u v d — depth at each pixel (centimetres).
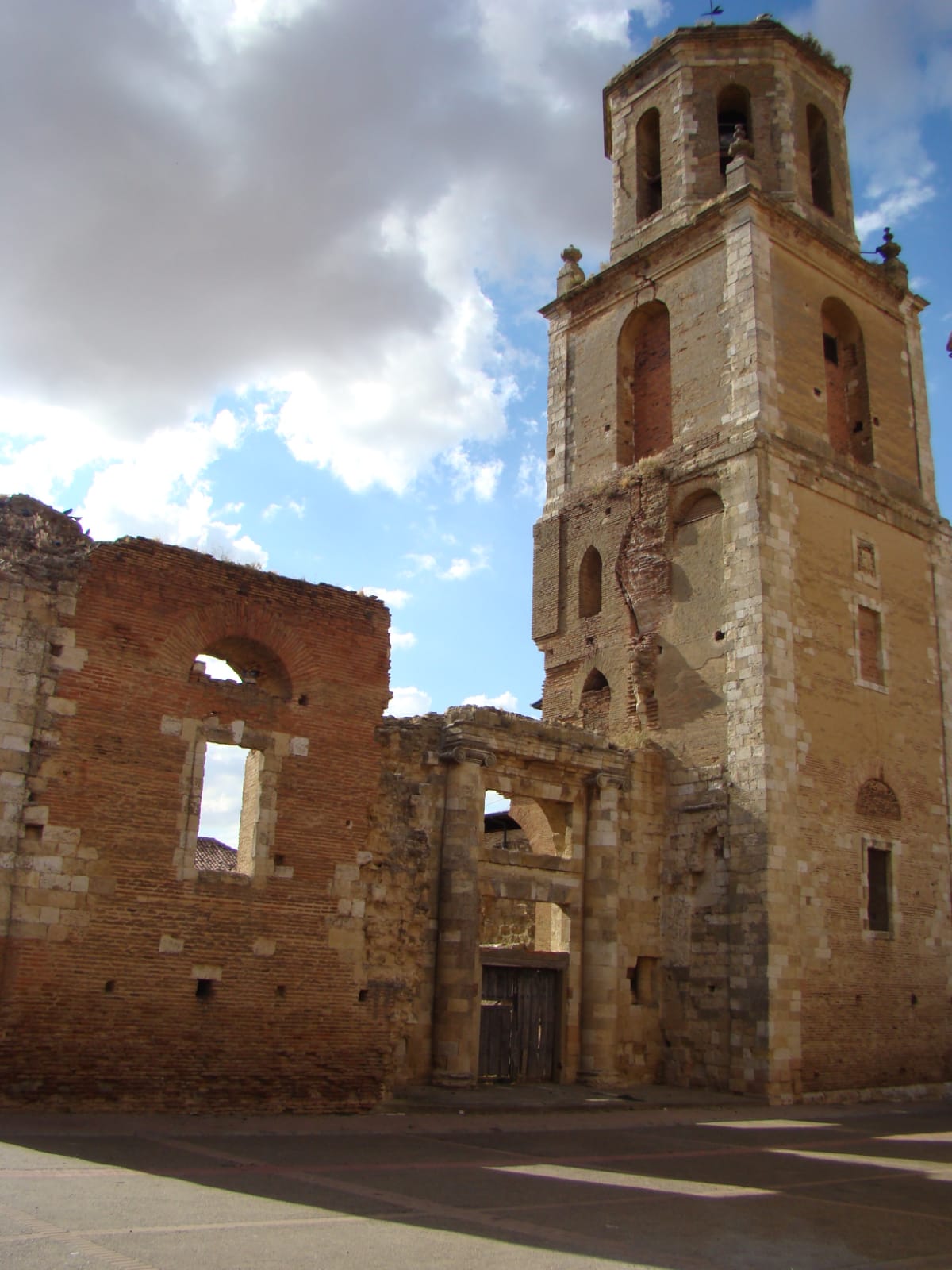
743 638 2950
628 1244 1043
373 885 2330
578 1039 2767
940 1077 3020
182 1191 1167
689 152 3678
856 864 2966
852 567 3219
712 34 3784
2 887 1778
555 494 3731
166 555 2064
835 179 3822
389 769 2527
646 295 3616
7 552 1908
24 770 1833
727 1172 1588
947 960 3147
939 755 3319
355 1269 879
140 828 1931
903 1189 1492
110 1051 1825
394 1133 1833
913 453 3606
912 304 3794
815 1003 2755
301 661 2195
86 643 1938
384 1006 2188
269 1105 1977
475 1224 1091
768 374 3181
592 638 3422
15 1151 1366
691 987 2850
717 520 3127
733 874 2816
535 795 2791
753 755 2844
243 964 2003
